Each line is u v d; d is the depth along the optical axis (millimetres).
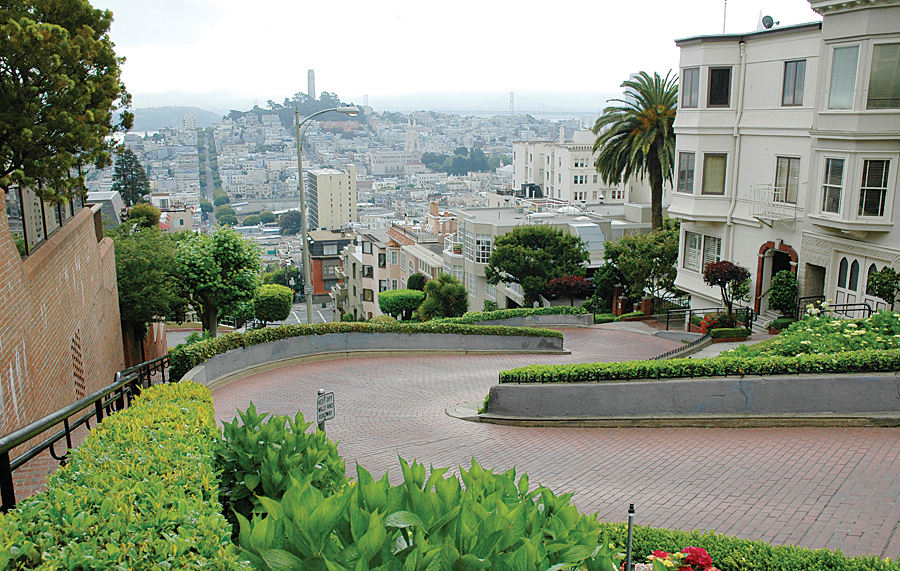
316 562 3189
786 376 11039
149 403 6988
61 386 12859
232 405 14328
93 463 4660
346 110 23078
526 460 10305
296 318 110625
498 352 24469
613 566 3924
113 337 21062
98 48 15758
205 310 25234
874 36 17719
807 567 5406
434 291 38656
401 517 3418
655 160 33250
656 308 32812
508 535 3432
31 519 3482
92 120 15500
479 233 49531
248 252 24578
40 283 12039
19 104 14469
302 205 23578
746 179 23766
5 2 15234
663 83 31859
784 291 21703
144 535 3439
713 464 9367
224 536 3656
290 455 5633
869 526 7055
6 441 3898
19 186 12406
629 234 48781
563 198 126562
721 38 23344
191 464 4820
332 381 17656
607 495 8500
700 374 11750
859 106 18172
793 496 7977
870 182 18391
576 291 36031
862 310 18188
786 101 21750
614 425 12078
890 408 10398
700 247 26688
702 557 5324
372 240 75250
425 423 13227
